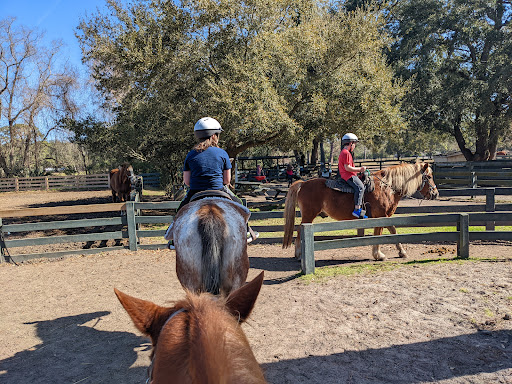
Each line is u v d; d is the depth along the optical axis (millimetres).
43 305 5836
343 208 7562
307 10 15359
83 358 4137
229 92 12172
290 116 14938
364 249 8938
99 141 19375
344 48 14031
